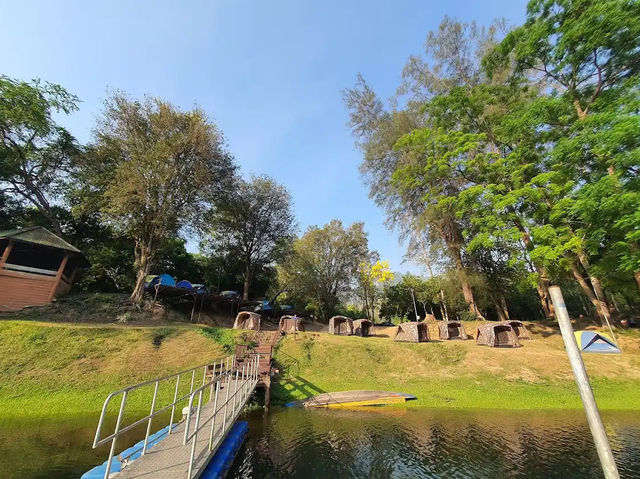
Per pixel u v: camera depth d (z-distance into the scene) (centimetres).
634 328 2405
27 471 781
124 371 1633
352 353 2081
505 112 2362
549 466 832
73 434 1073
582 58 1778
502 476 782
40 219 3128
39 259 2530
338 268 4775
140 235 2700
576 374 436
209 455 650
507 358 1984
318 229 4862
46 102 2706
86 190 2705
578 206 1524
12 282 2119
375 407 1511
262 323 3384
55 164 3000
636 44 1605
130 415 1333
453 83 2941
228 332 2155
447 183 2902
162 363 1747
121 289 3222
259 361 1647
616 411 1378
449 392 1675
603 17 1570
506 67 2419
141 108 2606
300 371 1897
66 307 2236
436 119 2677
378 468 831
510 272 3459
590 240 1755
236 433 1027
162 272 3934
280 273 4569
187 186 2611
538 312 4372
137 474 554
